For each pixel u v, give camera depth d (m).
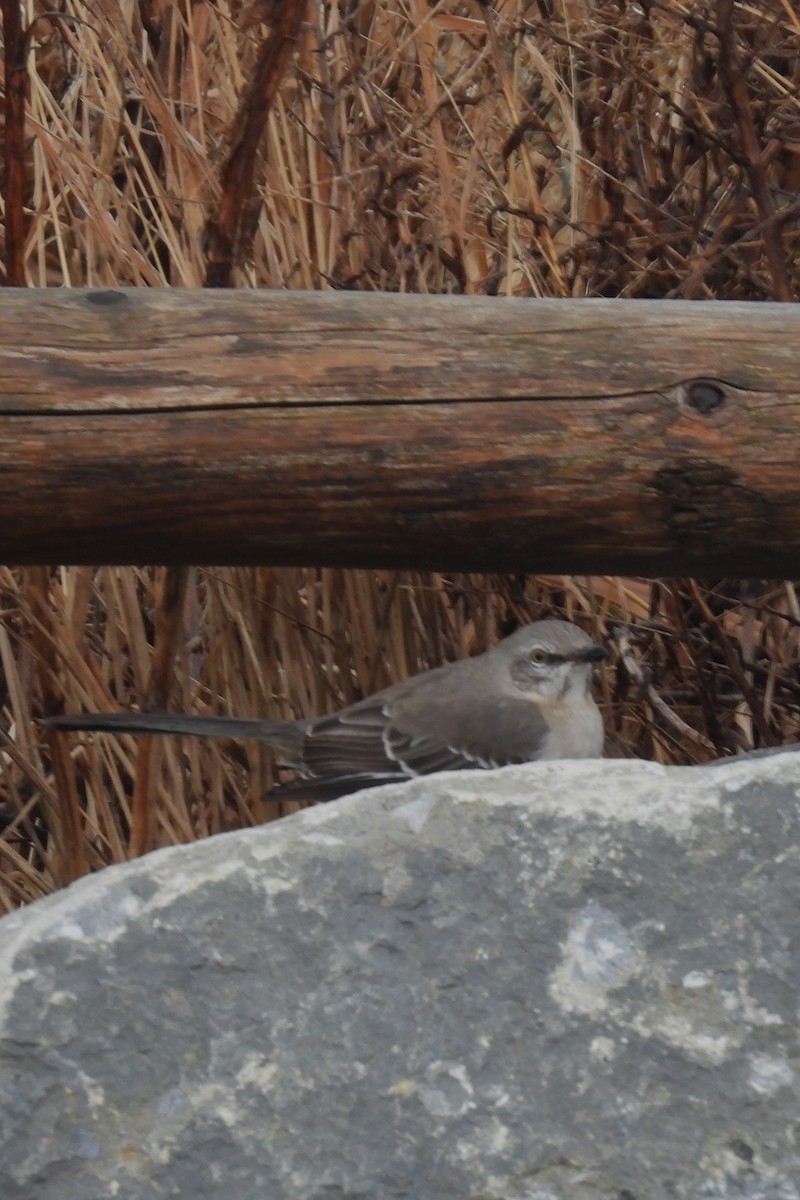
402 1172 3.40
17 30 6.07
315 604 7.46
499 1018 3.57
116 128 7.28
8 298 4.71
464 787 3.96
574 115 8.17
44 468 4.64
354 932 3.69
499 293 7.78
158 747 7.02
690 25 8.04
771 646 8.40
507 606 8.09
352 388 4.72
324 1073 3.51
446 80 8.45
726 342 4.80
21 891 7.46
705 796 3.86
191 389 4.67
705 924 3.66
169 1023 3.57
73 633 7.05
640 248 8.09
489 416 4.74
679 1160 3.38
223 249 6.41
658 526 4.85
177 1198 3.38
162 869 3.80
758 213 7.74
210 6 7.22
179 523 4.79
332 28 7.57
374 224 7.46
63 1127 3.45
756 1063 3.48
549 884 3.74
